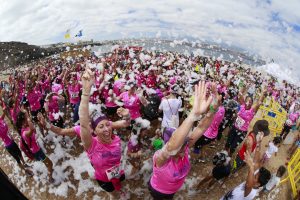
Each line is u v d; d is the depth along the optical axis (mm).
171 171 3102
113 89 7410
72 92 7953
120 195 4879
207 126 3244
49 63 23047
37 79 9641
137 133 5844
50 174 5375
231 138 6203
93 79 2982
